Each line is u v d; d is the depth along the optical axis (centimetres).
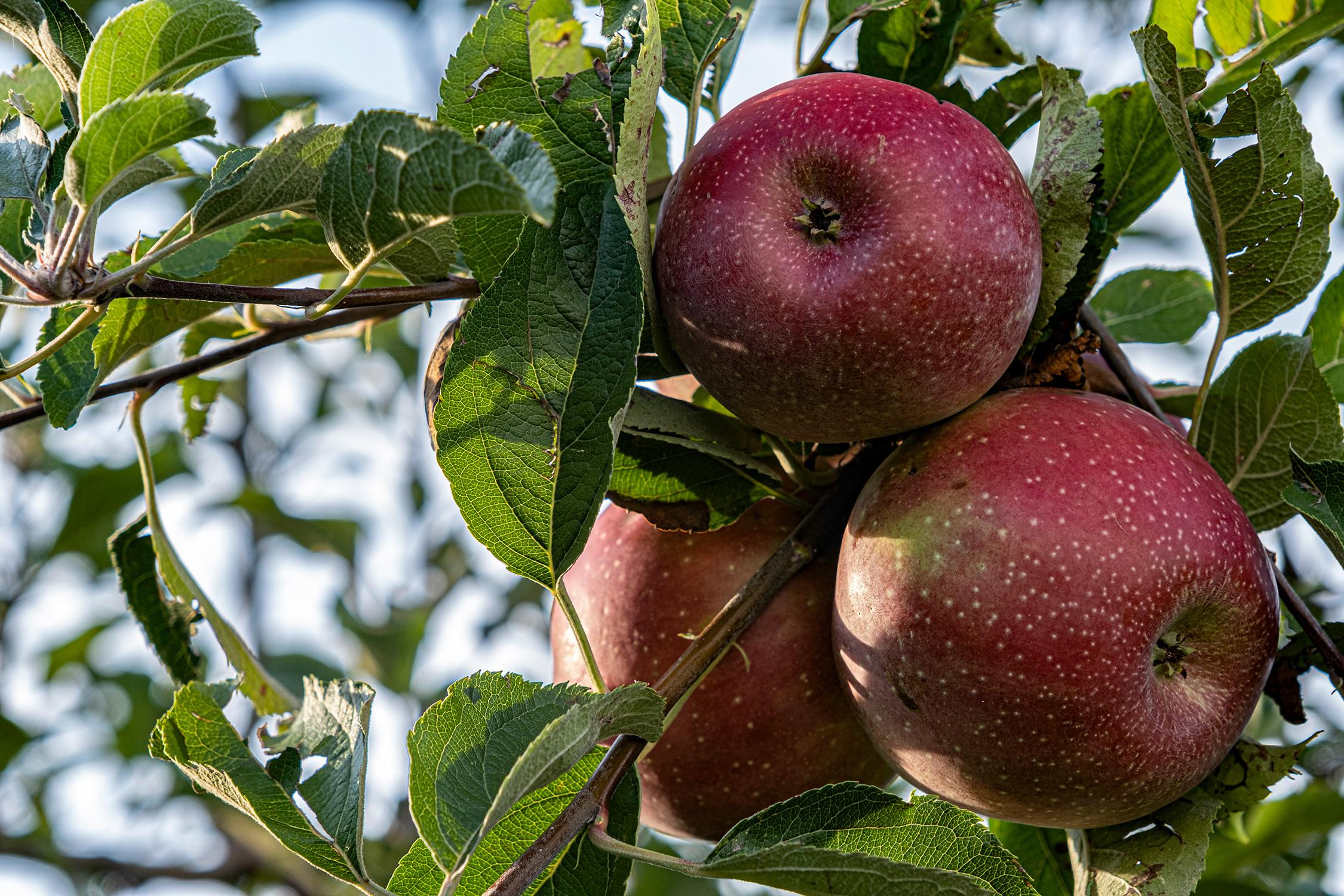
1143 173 204
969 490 166
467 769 153
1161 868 176
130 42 142
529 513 162
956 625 162
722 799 200
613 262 153
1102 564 161
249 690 239
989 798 173
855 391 165
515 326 153
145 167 140
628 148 159
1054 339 189
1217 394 203
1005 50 235
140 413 225
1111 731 163
